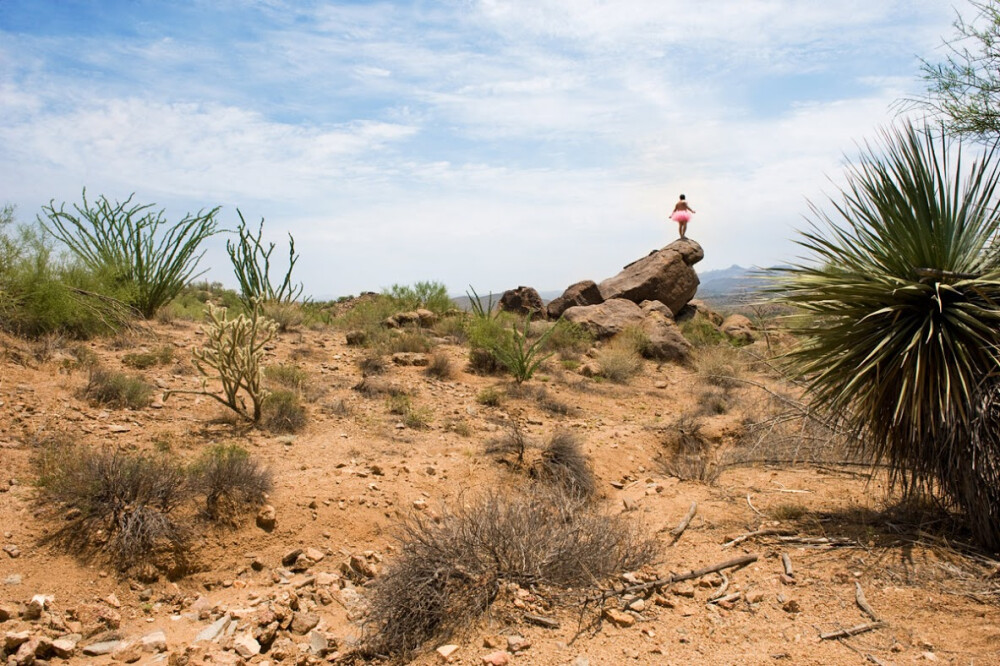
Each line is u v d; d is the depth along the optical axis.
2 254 10.13
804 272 6.09
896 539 5.69
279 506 6.14
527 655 4.11
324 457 7.80
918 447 5.69
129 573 5.06
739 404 12.61
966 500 5.48
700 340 20.50
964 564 5.16
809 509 6.70
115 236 13.72
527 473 8.09
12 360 8.77
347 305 23.67
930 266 5.60
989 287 5.42
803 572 5.21
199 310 15.30
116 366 9.77
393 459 8.02
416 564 4.81
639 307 21.69
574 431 10.51
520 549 5.07
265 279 16.73
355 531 6.18
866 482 7.03
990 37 8.28
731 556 5.61
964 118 8.34
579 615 4.62
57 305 10.35
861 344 5.68
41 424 7.12
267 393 9.13
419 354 13.84
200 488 5.88
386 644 4.37
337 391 10.80
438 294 21.02
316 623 4.72
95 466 5.71
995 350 5.28
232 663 4.06
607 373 15.30
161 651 4.32
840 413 6.26
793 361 6.42
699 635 4.36
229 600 5.07
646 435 10.32
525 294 25.55
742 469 8.47
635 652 4.13
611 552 5.37
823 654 4.04
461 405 11.21
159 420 8.11
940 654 3.96
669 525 6.41
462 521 5.31
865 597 4.73
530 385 13.30
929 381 5.38
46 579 4.79
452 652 4.16
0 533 5.05
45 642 4.10
